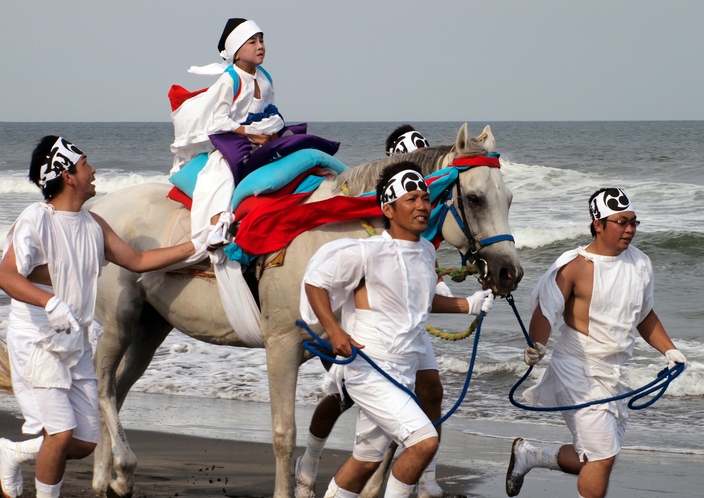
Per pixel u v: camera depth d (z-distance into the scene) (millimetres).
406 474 7125
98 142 136125
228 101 9305
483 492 10508
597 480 8180
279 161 9078
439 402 9133
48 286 8047
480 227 8289
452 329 20922
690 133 175625
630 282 8188
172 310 9547
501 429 13812
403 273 7312
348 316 7516
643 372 16734
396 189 7301
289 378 8773
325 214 8469
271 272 8664
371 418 7344
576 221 37344
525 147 108812
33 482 10516
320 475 11305
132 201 9891
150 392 16141
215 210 9016
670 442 13023
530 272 29625
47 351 7836
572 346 8305
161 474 11164
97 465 9938
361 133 196500
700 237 31625
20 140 147875
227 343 9516
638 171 64938
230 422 14047
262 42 9570
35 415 7863
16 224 7898
